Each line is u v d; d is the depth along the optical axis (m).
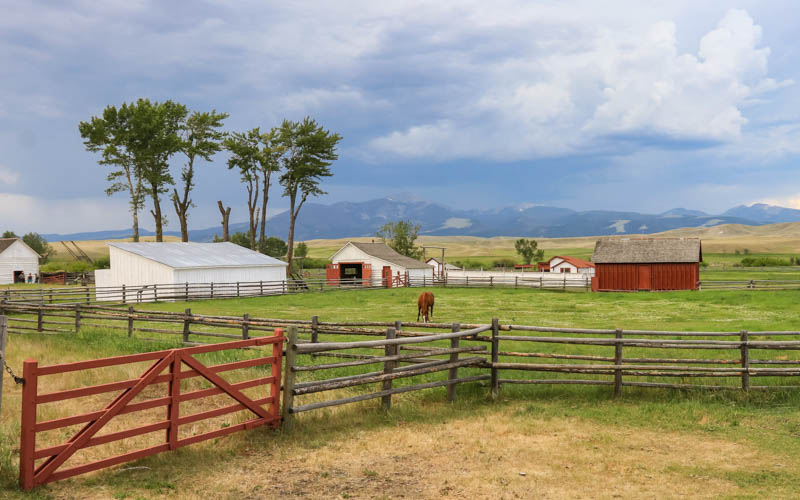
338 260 64.81
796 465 7.61
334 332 13.76
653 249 52.59
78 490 6.28
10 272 73.75
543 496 6.54
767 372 11.23
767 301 34.91
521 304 37.00
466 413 10.18
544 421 9.71
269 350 15.78
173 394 7.39
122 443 8.08
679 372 11.32
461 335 11.34
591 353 15.82
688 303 36.41
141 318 18.48
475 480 6.99
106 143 62.97
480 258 183.50
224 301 40.75
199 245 53.28
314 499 6.37
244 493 6.48
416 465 7.52
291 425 8.77
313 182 70.00
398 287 58.62
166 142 63.47
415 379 12.54
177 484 6.64
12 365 13.56
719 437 8.87
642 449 8.28
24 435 6.03
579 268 72.75
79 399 10.59
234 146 66.94
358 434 8.77
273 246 104.50
